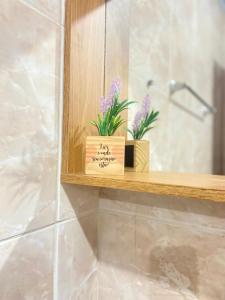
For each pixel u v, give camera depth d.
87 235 0.44
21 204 0.31
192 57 0.57
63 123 0.37
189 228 0.39
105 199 0.47
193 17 0.57
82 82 0.40
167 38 0.55
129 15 0.50
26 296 0.32
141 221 0.43
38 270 0.34
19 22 0.30
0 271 0.29
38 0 0.32
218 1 0.58
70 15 0.37
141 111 0.45
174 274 0.40
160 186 0.30
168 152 0.50
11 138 0.29
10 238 0.30
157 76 0.53
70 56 0.37
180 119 0.53
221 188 0.27
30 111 0.32
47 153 0.35
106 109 0.38
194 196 0.27
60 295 0.39
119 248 0.45
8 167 0.29
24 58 0.31
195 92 0.55
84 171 0.39
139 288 0.44
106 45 0.45
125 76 0.48
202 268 0.38
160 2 0.54
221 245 0.36
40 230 0.34
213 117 0.54
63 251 0.39
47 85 0.34
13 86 0.29
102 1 0.44
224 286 0.36
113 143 0.36
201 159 0.49
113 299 0.46
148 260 0.42
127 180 0.32
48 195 0.35
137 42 0.51
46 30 0.34
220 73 0.56
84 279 0.44
